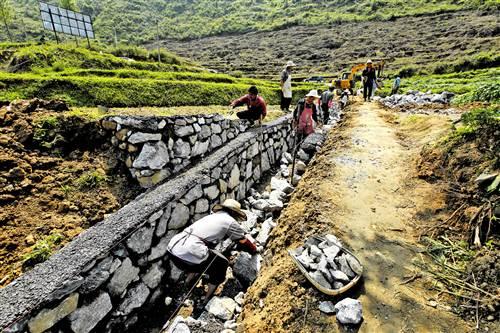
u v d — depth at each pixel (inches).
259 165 289.3
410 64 1498.5
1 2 1614.2
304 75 1620.3
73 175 163.3
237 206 152.6
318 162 220.5
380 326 95.0
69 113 198.1
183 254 133.3
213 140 233.5
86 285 106.0
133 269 128.9
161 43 3221.0
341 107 594.2
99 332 114.3
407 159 206.8
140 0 4739.2
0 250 119.9
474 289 101.0
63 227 136.5
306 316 100.8
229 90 455.5
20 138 166.9
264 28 3304.6
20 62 462.3
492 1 2304.4
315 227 141.5
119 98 323.9
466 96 390.3
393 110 410.3
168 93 379.9
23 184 147.2
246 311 119.3
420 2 2942.9
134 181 171.3
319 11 3540.8
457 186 148.9
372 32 2471.7
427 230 134.1
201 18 4252.0
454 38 1882.4
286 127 366.6
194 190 175.5
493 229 119.0
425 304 101.0
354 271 111.5
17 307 88.5
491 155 146.1
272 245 152.2
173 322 121.1
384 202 159.6
